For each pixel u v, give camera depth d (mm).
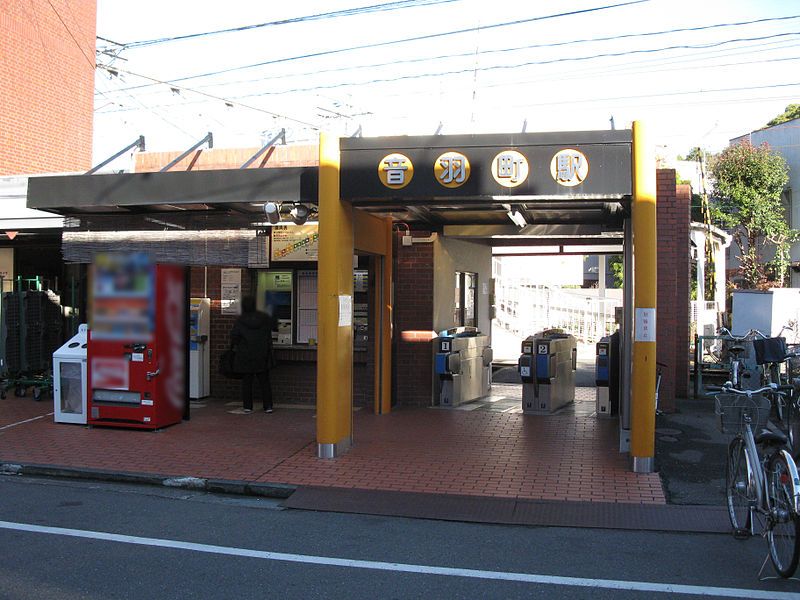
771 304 14562
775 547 5086
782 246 26625
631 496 7117
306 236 11734
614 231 11469
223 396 12547
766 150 27094
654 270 7820
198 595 4727
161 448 9062
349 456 8656
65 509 6883
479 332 13234
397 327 11961
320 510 6895
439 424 10492
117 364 10039
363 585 4938
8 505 7012
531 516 6629
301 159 11664
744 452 5734
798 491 4727
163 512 6840
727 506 6371
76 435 9797
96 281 10117
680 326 12508
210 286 12539
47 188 9695
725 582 5020
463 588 4895
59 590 4785
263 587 4883
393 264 11891
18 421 10711
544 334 12289
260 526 6387
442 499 7109
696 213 23078
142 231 10477
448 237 12391
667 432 9711
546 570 5266
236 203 9438
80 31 17594
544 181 7922
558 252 15312
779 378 11352
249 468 8148
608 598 4730
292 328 12219
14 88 15672
